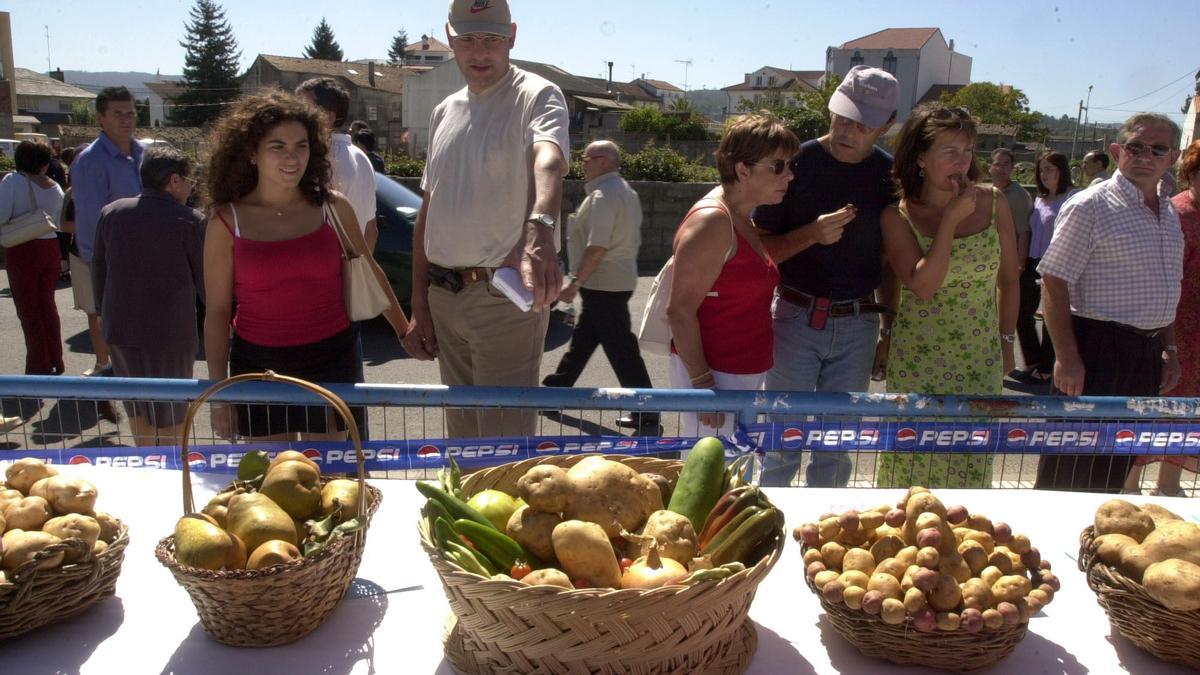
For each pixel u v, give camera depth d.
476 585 1.46
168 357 4.25
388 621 1.79
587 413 5.40
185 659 1.64
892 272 3.59
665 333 3.18
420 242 3.52
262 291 2.88
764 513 1.66
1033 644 1.73
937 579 1.57
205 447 2.81
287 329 2.93
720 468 1.83
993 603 1.56
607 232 5.33
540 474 1.64
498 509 1.70
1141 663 1.68
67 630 1.72
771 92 42.78
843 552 1.71
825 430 2.73
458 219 3.22
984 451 2.81
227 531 1.67
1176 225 3.51
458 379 3.48
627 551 1.64
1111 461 3.14
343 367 3.07
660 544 1.59
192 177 4.34
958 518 1.71
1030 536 2.19
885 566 1.62
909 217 3.25
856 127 3.24
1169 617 1.58
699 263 2.92
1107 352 3.52
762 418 2.79
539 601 1.42
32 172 6.12
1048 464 3.54
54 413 5.40
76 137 32.81
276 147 2.75
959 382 3.31
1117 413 2.72
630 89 84.38
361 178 4.24
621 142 35.31
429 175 3.39
